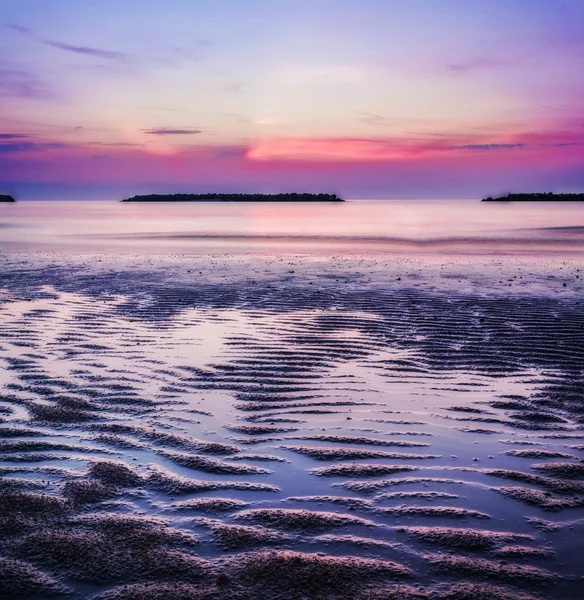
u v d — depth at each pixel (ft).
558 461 12.67
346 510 10.62
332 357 21.30
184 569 8.89
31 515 10.39
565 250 63.21
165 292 35.53
